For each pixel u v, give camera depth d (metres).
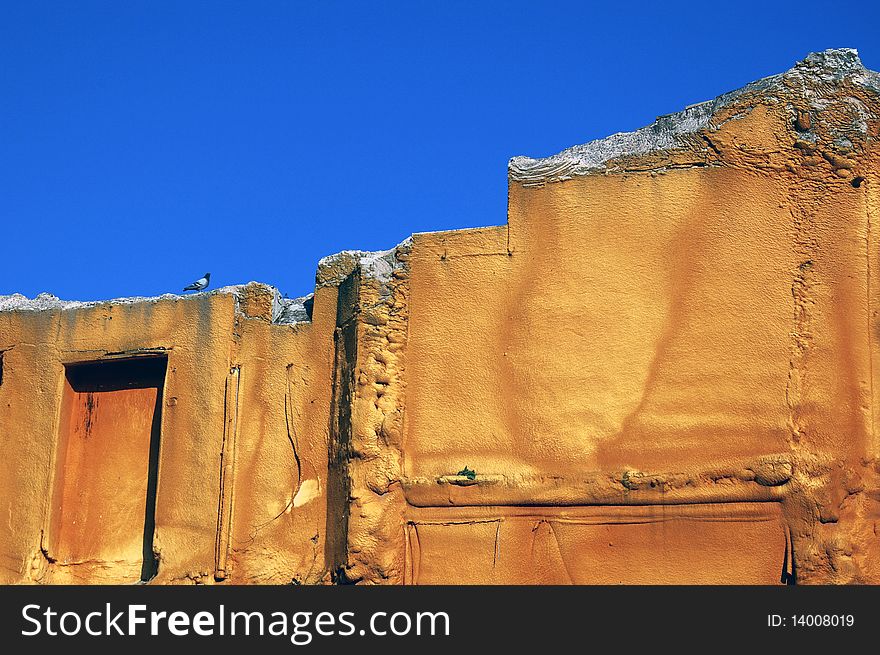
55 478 16.61
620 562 14.05
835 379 13.91
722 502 13.88
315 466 15.47
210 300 16.25
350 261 15.91
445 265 15.17
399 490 14.80
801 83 14.53
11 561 16.48
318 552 15.21
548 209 14.91
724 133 14.55
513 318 14.82
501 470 14.53
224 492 15.64
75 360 16.78
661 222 14.55
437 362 14.99
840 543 13.52
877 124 14.45
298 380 15.75
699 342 14.23
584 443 14.34
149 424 16.66
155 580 15.63
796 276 14.16
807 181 14.34
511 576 14.31
